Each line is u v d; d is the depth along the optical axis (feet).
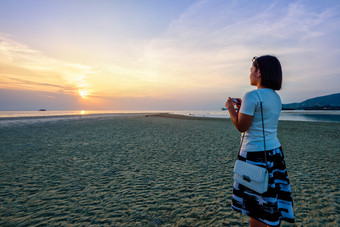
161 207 9.19
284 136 37.06
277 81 4.52
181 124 63.67
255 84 5.14
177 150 22.80
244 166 4.40
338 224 7.79
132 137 32.89
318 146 26.13
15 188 11.34
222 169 15.53
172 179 13.15
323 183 12.37
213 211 8.82
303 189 11.43
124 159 18.56
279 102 4.54
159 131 42.06
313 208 9.16
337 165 16.65
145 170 15.19
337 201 9.84
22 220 7.94
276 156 4.41
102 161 17.78
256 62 4.88
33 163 16.92
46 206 9.19
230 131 43.86
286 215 4.45
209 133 39.63
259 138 4.34
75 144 26.23
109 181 12.70
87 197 10.25
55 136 33.58
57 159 18.34
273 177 4.30
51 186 11.74
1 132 38.73
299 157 19.69
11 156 19.38
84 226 7.55
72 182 12.46
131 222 7.88
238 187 4.64
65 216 8.30
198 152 21.79
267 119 4.30
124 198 10.16
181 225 7.70
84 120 81.15
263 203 4.19
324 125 63.05
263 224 4.42
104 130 42.93
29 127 49.11
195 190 11.27
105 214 8.50
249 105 4.23
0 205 9.24
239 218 8.22
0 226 7.48
